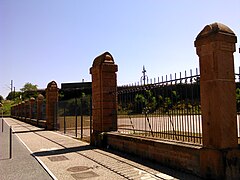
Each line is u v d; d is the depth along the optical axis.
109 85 11.05
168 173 6.29
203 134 5.84
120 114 10.84
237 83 6.14
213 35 5.64
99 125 10.98
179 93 7.19
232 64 5.79
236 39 5.82
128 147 8.93
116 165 7.33
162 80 7.54
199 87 6.54
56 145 11.87
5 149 10.89
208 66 5.75
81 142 12.72
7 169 7.24
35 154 9.56
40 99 27.23
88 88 49.56
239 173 5.57
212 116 5.62
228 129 5.56
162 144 7.11
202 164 5.77
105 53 11.18
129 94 9.85
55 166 7.49
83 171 6.82
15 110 57.81
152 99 8.38
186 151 6.29
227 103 5.60
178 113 7.38
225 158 5.40
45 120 24.39
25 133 18.55
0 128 24.70
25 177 6.40
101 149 10.27
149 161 7.65
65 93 48.62
